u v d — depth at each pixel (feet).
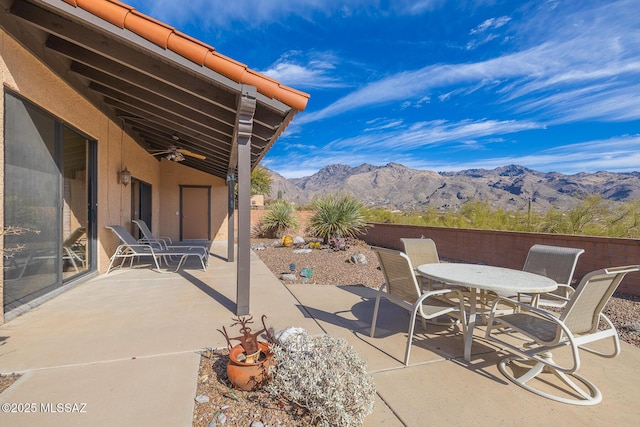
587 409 6.61
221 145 21.16
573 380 7.79
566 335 7.30
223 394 6.63
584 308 7.34
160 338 9.41
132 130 24.86
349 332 10.56
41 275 12.73
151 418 5.80
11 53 10.48
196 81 12.18
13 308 11.00
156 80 13.71
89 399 6.33
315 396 5.87
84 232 16.98
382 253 9.91
